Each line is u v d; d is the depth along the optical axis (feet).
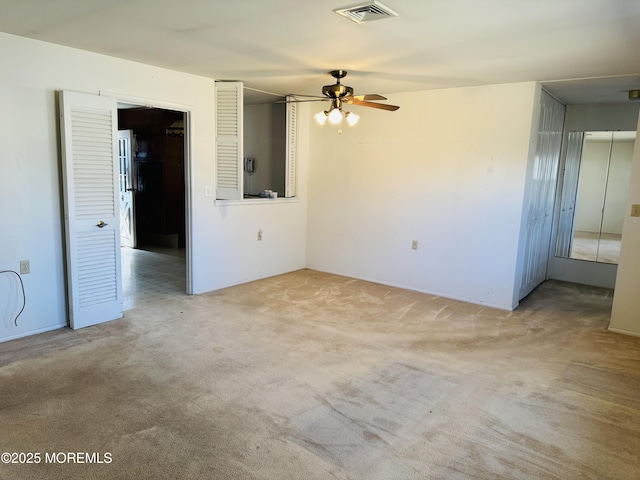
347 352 11.10
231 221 16.67
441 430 7.85
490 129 14.75
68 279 12.00
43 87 11.12
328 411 8.34
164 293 15.84
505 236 14.88
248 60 12.14
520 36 9.23
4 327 11.13
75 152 11.50
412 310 14.71
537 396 9.17
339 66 12.43
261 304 14.84
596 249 18.51
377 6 7.75
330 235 19.36
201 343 11.37
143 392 8.83
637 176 12.49
